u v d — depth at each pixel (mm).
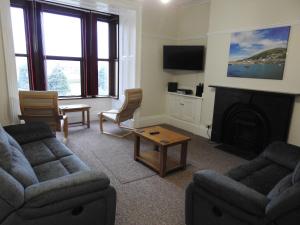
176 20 4977
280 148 2295
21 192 1260
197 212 1654
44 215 1308
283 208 1181
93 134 4270
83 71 5086
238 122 3684
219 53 3912
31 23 4238
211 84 4125
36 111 3215
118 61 5152
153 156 3150
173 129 4855
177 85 5141
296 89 3041
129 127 4820
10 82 3195
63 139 3893
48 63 4645
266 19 3242
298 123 3049
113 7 4203
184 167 2971
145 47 4641
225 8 3736
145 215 2014
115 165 2986
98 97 5336
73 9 4668
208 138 4285
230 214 1421
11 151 1605
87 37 4965
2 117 3229
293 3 2955
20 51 4273
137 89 4137
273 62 3221
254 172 2037
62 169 1925
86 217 1479
